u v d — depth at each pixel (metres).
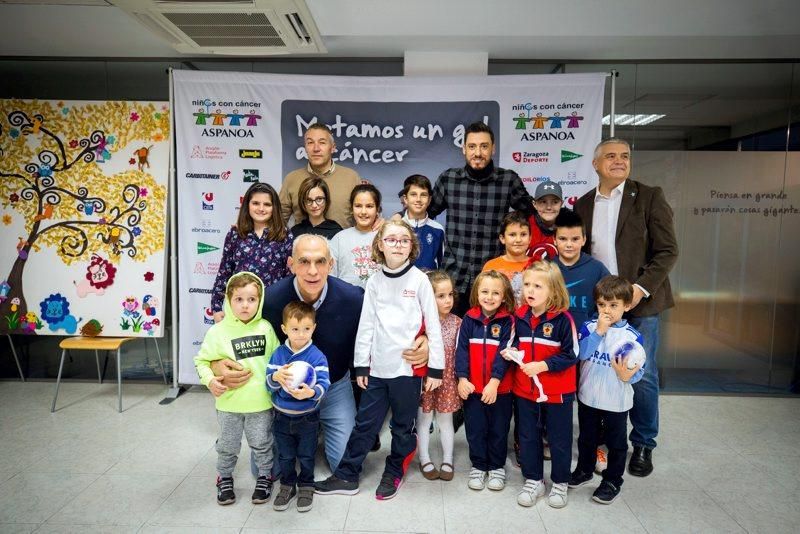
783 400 3.57
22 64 3.84
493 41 3.38
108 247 3.62
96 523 2.06
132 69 3.79
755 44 3.39
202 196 3.54
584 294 2.50
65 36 3.39
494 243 2.87
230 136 3.52
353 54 3.64
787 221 3.71
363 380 2.25
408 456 2.32
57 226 3.64
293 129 3.52
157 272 3.61
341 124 3.52
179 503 2.21
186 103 3.51
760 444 2.87
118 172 3.61
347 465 2.30
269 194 2.73
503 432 2.33
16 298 3.66
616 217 2.68
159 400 3.50
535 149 3.48
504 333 2.27
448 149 3.52
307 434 2.17
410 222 2.82
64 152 3.62
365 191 2.72
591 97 3.43
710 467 2.59
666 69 3.69
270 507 2.19
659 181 3.71
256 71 3.76
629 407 2.20
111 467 2.54
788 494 2.32
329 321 2.28
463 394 2.27
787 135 3.71
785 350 3.77
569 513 2.16
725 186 3.70
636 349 2.12
